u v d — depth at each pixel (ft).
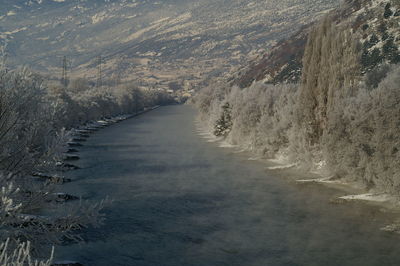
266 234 61.52
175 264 50.52
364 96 86.84
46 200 34.27
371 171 82.33
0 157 31.78
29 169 33.68
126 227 65.41
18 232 30.35
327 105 104.73
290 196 84.64
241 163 129.08
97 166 126.00
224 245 57.26
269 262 50.67
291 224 66.03
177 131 251.80
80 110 270.67
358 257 51.49
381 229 62.08
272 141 132.87
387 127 76.74
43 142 34.78
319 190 88.74
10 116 33.09
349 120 90.53
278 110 136.15
